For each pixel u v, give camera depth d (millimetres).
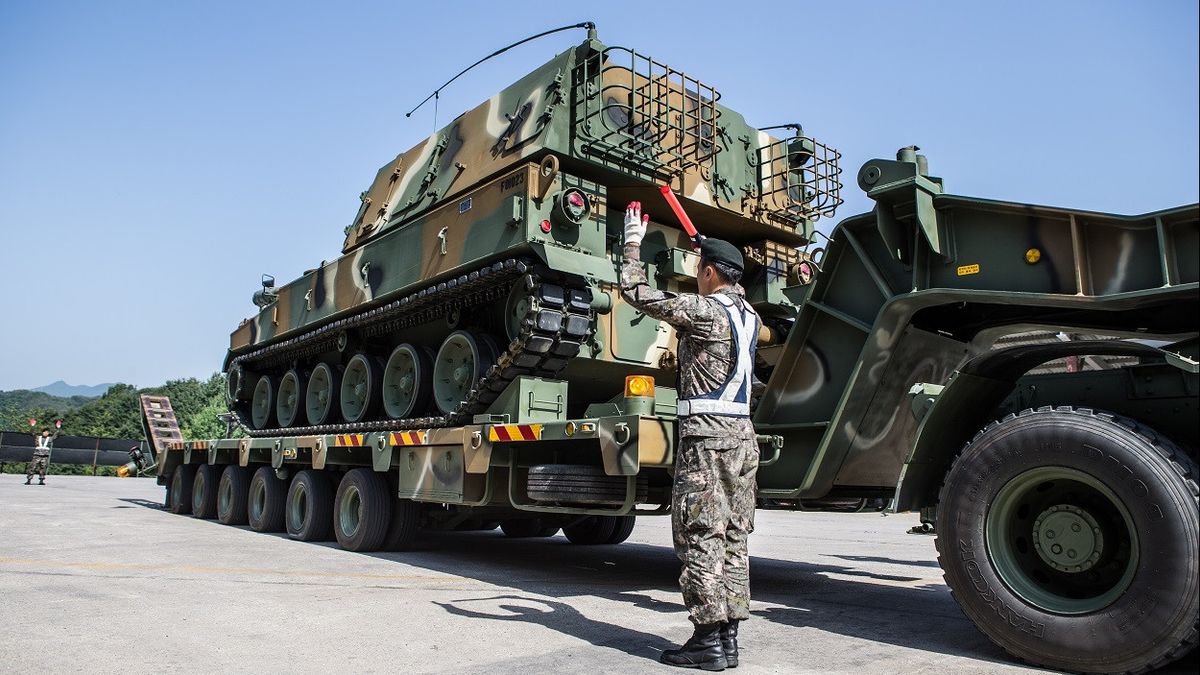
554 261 7523
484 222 8219
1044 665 4164
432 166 10312
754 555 10297
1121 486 3930
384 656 4363
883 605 6324
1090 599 4078
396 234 9984
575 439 6781
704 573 4160
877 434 5719
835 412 5336
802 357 5797
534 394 7754
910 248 5098
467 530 13648
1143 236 4148
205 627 5035
